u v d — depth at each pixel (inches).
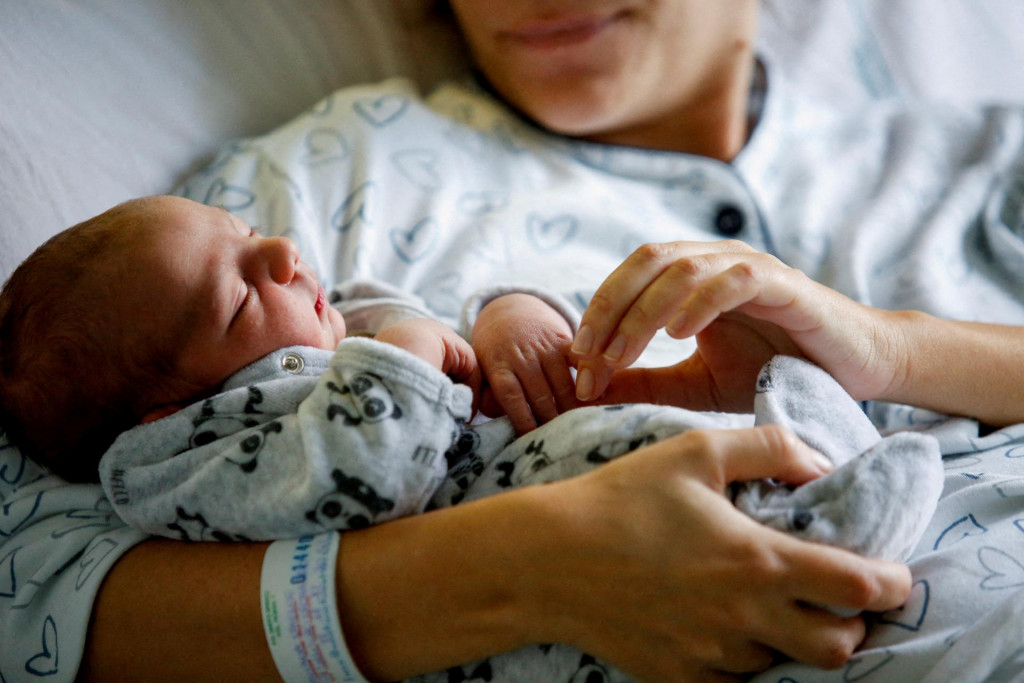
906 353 30.5
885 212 47.3
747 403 31.5
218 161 43.1
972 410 32.7
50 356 28.4
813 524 22.9
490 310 32.4
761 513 23.4
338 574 24.4
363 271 40.1
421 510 26.3
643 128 50.2
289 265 29.6
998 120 52.2
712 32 45.7
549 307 33.4
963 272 45.7
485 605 23.7
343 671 24.3
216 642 24.9
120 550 27.0
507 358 30.1
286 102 49.7
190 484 26.0
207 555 26.0
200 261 28.8
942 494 28.8
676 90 47.2
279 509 24.9
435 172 44.4
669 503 22.6
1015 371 32.0
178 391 29.2
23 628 27.4
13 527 30.1
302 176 42.5
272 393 27.6
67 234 29.9
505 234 41.9
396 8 53.1
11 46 39.3
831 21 61.3
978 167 50.0
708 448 23.2
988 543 24.5
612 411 26.7
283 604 24.1
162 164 43.4
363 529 25.3
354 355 25.5
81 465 30.2
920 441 24.3
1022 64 60.7
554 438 27.0
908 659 21.9
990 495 26.9
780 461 23.5
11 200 36.2
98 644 26.1
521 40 43.5
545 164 47.6
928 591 23.5
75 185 39.0
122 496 27.3
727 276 25.7
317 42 50.8
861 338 29.2
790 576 21.7
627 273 27.0
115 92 42.6
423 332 28.9
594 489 23.6
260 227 40.7
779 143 51.2
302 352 29.8
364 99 46.4
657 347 37.5
